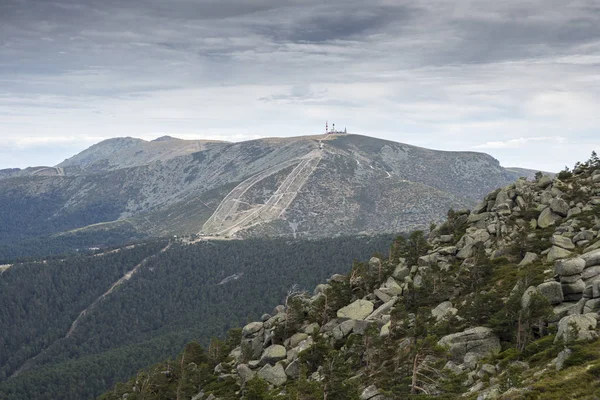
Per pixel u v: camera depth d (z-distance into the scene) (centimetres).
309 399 6962
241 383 9719
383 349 7744
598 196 11344
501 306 8031
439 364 6881
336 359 7281
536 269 9250
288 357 9881
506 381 5844
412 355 6800
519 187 13175
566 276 7675
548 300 7144
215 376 10775
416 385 6756
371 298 11025
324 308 11100
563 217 11088
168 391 11100
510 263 10250
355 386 7212
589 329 6331
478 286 9669
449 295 10019
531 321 7000
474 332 7538
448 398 6197
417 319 8312
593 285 7081
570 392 5322
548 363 6178
